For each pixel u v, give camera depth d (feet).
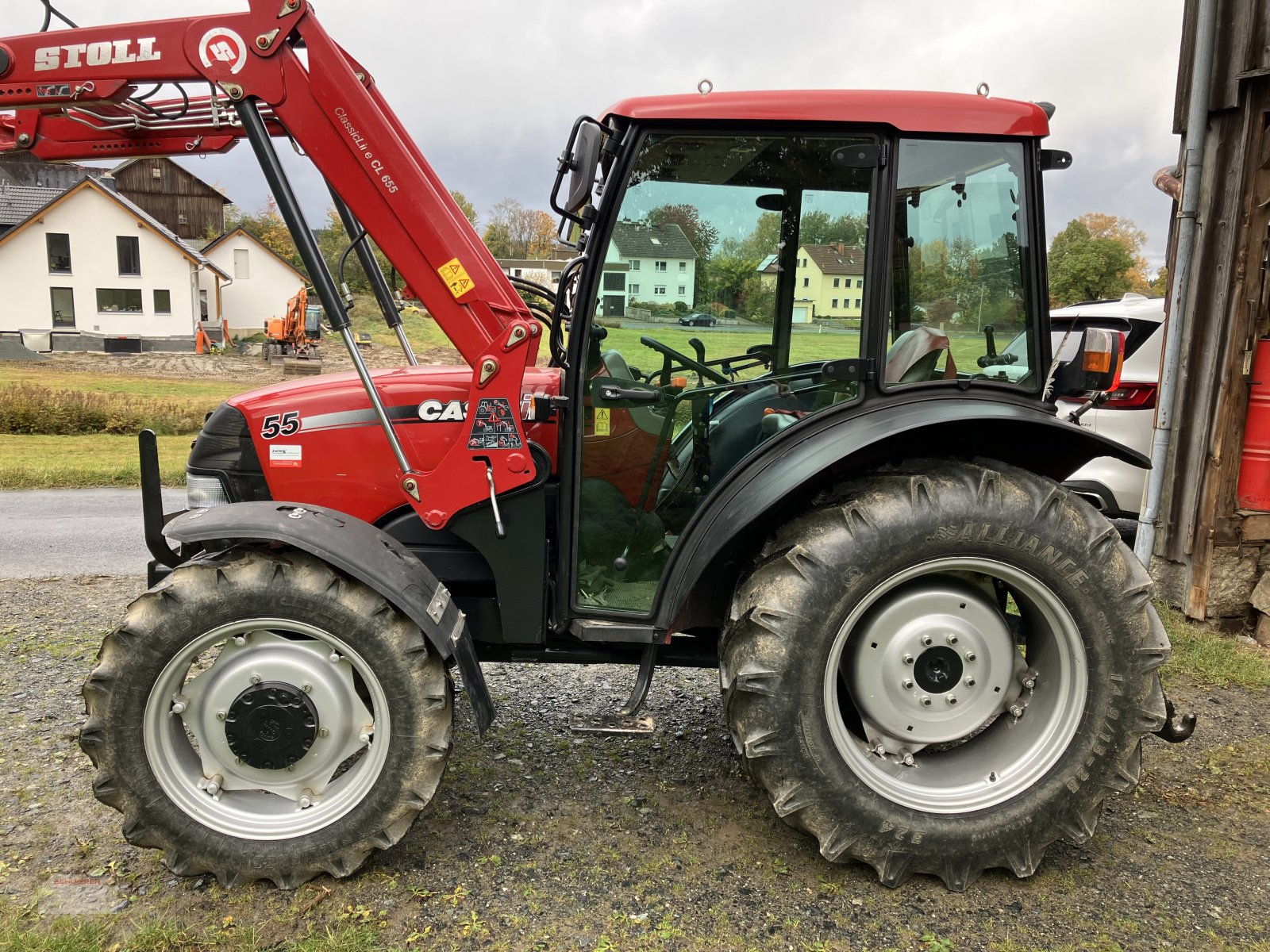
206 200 168.55
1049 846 8.60
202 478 9.36
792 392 8.42
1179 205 15.01
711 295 8.25
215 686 7.77
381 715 7.70
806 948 7.05
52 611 15.65
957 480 7.82
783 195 8.07
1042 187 8.11
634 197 8.04
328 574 7.59
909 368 8.28
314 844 7.63
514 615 8.69
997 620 8.27
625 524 8.71
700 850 8.42
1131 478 17.70
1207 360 14.56
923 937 7.20
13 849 8.22
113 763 7.45
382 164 7.96
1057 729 8.04
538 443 8.93
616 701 12.06
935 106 7.80
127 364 100.53
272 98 7.94
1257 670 12.85
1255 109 13.62
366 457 9.09
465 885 7.77
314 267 8.21
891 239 7.98
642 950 6.97
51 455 37.96
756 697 7.69
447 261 8.04
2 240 110.22
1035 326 8.25
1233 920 7.44
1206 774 10.00
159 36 8.10
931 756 8.61
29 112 9.46
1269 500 14.37
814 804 7.75
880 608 8.11
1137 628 7.86
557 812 9.05
